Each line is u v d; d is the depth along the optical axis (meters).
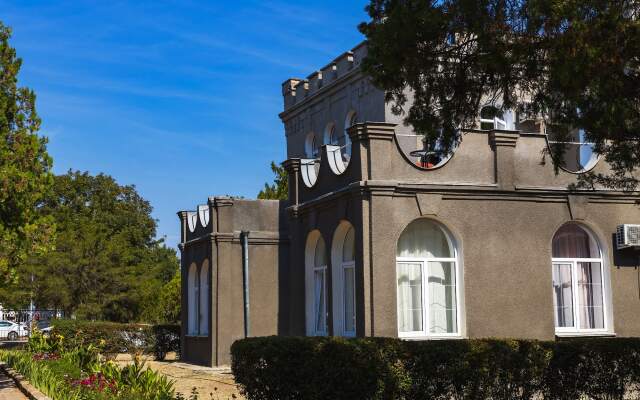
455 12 11.31
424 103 12.81
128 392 12.29
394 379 12.15
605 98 10.43
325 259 18.92
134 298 41.06
